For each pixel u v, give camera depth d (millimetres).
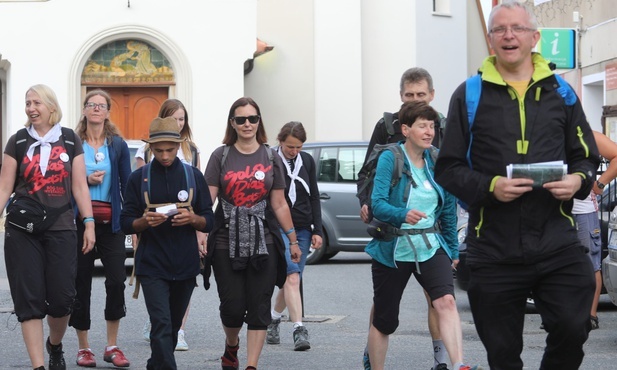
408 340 12266
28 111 9250
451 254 8758
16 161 9148
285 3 35562
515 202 6523
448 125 6707
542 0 31203
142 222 8750
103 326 13383
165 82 29859
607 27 26750
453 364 8242
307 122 35594
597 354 10977
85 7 29297
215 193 9336
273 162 9523
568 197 6340
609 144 11797
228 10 29906
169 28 29672
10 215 9055
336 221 21219
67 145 9383
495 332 6750
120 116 29953
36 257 9055
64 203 9195
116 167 10516
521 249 6539
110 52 29750
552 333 6652
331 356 11117
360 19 35594
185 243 8914
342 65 35438
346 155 21391
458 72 37625
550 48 21312
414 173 8578
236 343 9570
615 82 26297
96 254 10523
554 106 6570
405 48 36000
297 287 11734
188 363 10750
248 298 9266
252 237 9172
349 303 15836
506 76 6645
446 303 8398
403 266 8500
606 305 14961
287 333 13008
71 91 29281
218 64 29922
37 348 8984
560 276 6582
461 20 37812
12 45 28984
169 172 8898
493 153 6566
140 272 8844
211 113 29891
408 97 9516
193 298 16188
